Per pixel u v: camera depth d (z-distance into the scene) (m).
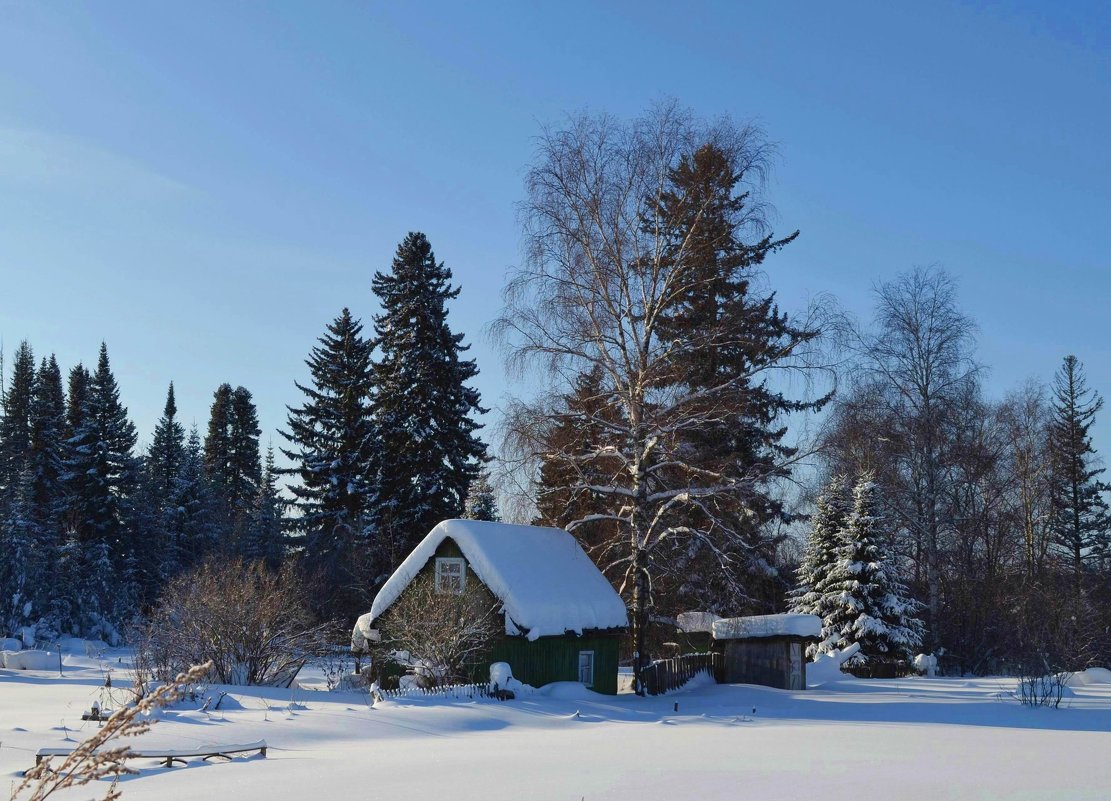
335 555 49.50
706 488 28.66
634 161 27.72
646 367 28.08
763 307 28.61
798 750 14.83
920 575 47.69
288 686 26.77
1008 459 48.38
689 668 31.27
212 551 62.03
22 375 82.62
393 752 14.91
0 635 52.19
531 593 25.77
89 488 63.66
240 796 10.46
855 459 41.25
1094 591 51.09
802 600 42.28
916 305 42.47
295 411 57.09
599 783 11.13
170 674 24.48
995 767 12.52
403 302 45.41
